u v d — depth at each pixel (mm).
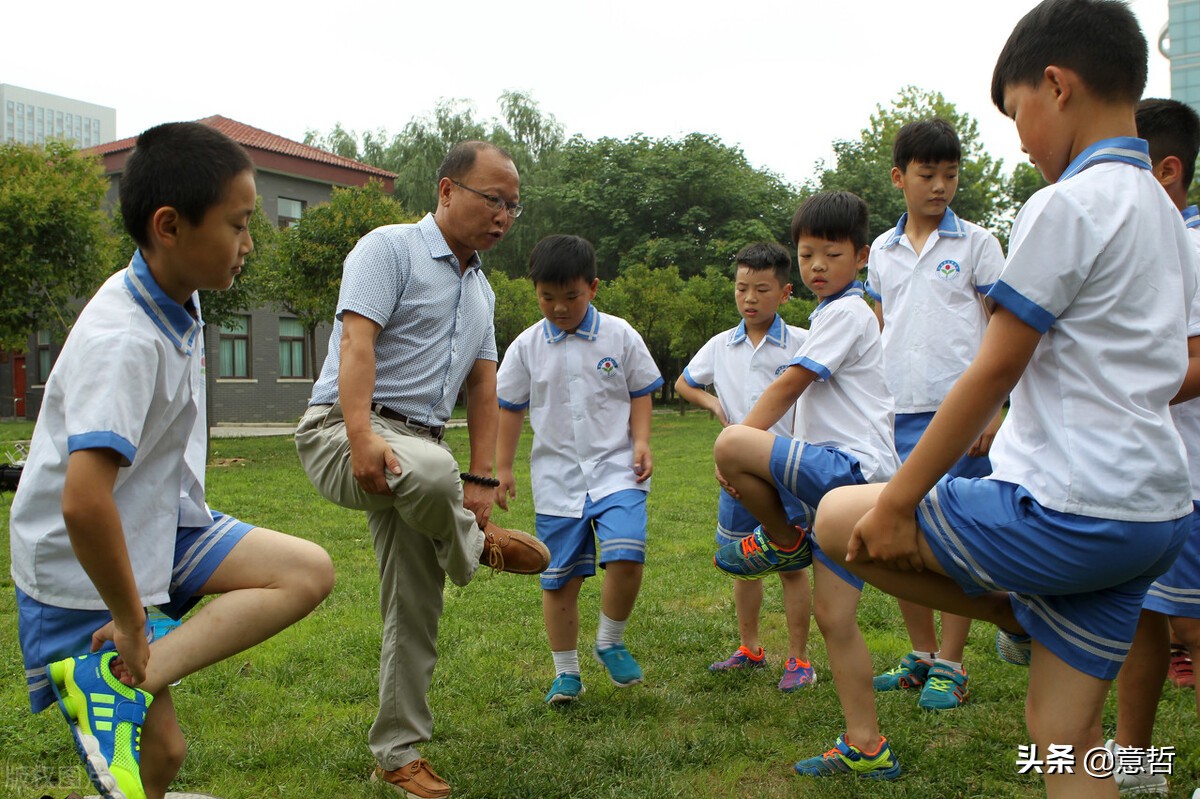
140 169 1942
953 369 3637
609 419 3629
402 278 2674
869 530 1931
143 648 1888
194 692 3545
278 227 23781
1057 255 1706
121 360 1833
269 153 23375
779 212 37812
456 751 3004
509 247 33469
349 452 2615
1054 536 1749
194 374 2109
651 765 2871
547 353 3666
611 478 3588
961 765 2824
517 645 4203
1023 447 1856
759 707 3373
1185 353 1787
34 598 1952
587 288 3586
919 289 3730
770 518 2609
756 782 2781
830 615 2795
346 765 2889
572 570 3523
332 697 3521
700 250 34594
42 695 1978
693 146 36938
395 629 2738
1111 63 1833
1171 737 2967
